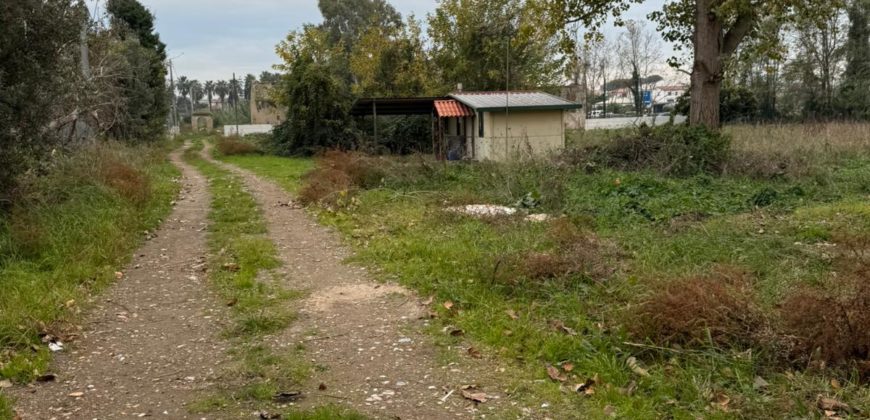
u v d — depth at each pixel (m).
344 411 3.91
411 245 8.19
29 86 8.91
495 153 18.59
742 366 4.22
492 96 23.59
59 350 5.09
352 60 40.47
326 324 5.68
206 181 19.00
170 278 7.44
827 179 13.12
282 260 8.22
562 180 12.18
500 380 4.39
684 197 11.41
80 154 12.12
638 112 50.50
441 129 23.80
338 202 12.16
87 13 10.76
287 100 31.66
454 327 5.40
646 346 4.57
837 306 4.39
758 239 7.73
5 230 8.19
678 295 4.92
